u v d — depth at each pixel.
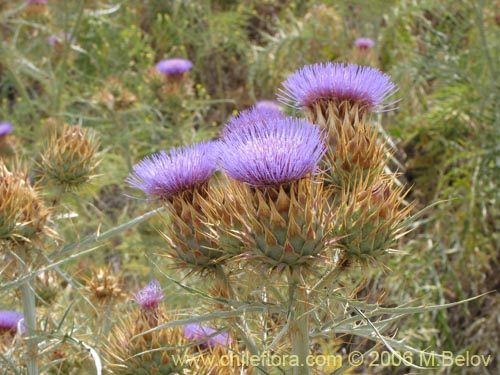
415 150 0.76
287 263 0.28
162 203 0.33
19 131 0.79
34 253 0.38
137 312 0.38
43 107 0.81
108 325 0.44
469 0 0.82
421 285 0.65
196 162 0.33
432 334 0.61
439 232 0.68
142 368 0.36
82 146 0.45
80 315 0.49
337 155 0.32
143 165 0.34
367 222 0.29
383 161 0.33
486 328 0.63
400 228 0.30
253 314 0.33
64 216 0.41
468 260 0.67
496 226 0.68
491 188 0.68
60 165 0.44
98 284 0.44
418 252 0.67
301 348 0.30
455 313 0.65
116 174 0.72
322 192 0.30
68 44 0.79
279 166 0.28
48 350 0.36
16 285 0.33
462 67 0.81
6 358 0.38
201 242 0.32
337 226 0.30
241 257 0.29
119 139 0.71
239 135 0.30
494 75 0.74
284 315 0.32
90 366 0.42
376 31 0.82
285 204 0.28
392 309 0.28
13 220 0.36
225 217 0.30
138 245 0.62
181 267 0.32
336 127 0.33
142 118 0.83
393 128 0.76
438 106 0.77
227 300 0.28
